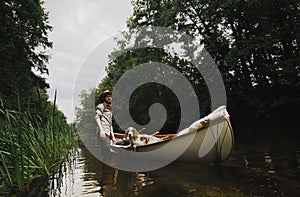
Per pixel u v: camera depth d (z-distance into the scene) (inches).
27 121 150.9
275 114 493.0
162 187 109.5
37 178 135.6
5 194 105.9
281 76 472.7
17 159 111.9
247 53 462.6
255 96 519.8
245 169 135.0
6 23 432.8
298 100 457.1
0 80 426.6
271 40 448.1
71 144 268.8
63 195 103.7
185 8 560.7
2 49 414.0
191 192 99.9
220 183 110.4
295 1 424.8
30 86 467.5
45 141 165.8
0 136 131.1
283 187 100.1
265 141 263.6
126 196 99.3
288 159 155.5
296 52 471.2
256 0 432.1
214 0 510.0
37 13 516.1
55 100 175.2
